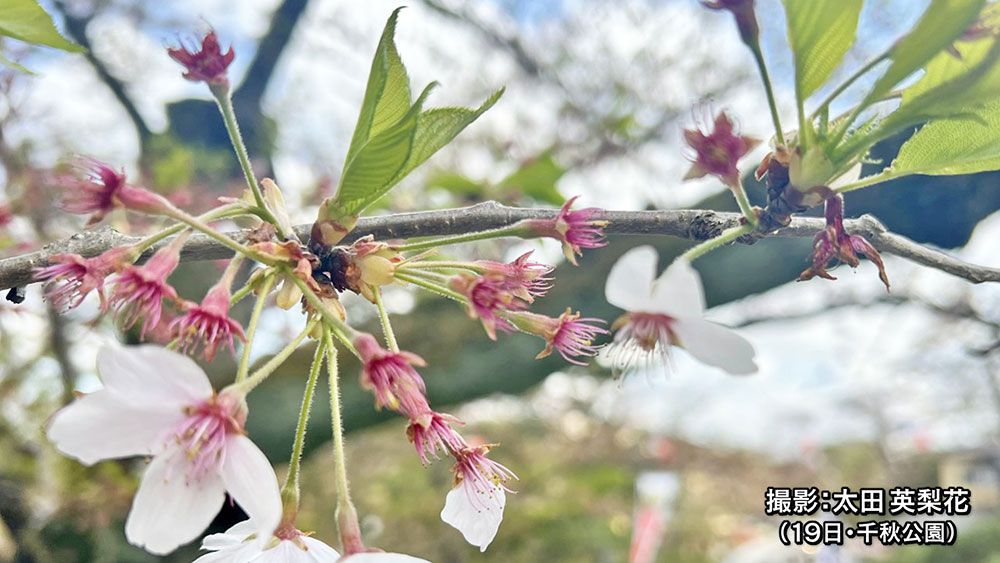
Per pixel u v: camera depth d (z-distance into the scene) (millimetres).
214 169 367
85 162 87
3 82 266
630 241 331
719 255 315
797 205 104
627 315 86
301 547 90
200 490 75
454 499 103
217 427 76
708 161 102
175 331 84
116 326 100
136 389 73
